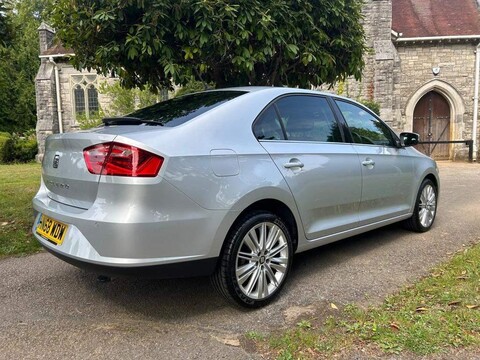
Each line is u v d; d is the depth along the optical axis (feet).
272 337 9.05
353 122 14.16
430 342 8.52
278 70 20.03
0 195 25.11
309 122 12.48
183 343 8.92
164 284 12.19
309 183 11.60
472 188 29.78
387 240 16.24
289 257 11.21
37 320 10.11
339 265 13.48
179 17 15.87
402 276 12.41
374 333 8.94
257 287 10.35
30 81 84.43
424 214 17.33
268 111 11.39
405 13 61.52
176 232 8.91
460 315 9.51
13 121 83.15
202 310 10.50
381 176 14.47
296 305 10.61
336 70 20.58
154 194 8.64
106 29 16.97
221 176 9.57
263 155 10.59
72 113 60.90
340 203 12.75
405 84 56.85
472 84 56.13
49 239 10.03
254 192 10.04
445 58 56.08
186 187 9.00
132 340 9.09
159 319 10.06
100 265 8.64
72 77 60.39
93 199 9.14
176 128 9.53
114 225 8.50
